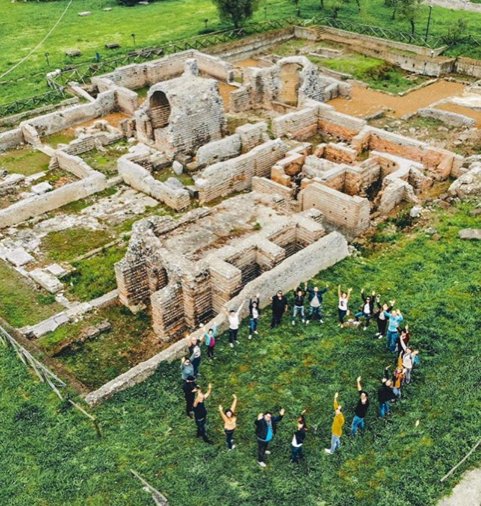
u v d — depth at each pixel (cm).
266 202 2627
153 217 2384
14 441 1703
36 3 6650
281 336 2039
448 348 1938
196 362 1848
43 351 2150
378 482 1528
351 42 5309
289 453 1623
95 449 1661
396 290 2236
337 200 2664
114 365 2130
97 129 3872
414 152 3219
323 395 1798
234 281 2088
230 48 5222
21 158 3644
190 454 1631
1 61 5075
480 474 1534
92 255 2733
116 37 5544
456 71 4825
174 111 3338
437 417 1695
